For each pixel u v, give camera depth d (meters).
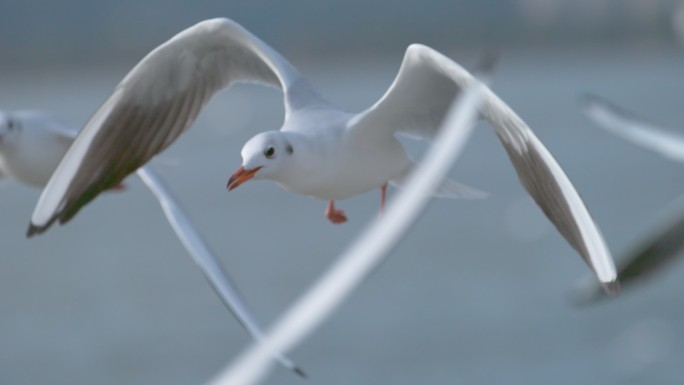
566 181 5.14
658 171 53.31
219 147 77.25
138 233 45.97
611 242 41.19
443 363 27.16
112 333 30.70
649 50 145.50
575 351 27.34
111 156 6.27
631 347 27.28
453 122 3.04
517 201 47.81
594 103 8.18
